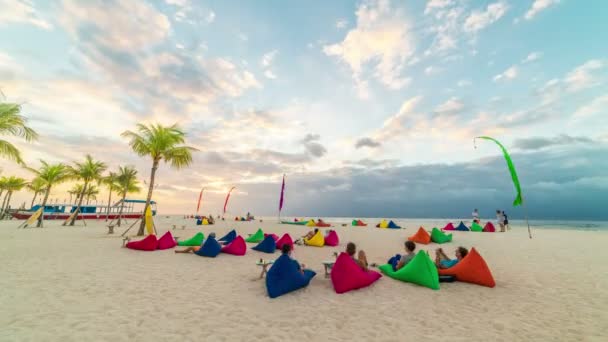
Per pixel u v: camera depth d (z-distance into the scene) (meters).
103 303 4.34
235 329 3.50
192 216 54.66
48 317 3.73
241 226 24.83
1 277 5.69
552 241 13.48
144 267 6.97
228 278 6.08
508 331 3.55
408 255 6.35
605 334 3.46
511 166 15.50
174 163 15.55
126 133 14.08
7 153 10.38
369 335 3.39
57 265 6.96
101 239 12.70
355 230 21.22
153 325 3.56
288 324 3.69
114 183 28.34
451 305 4.51
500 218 19.66
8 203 38.66
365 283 5.40
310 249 10.88
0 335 3.16
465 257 6.01
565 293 5.16
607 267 7.39
